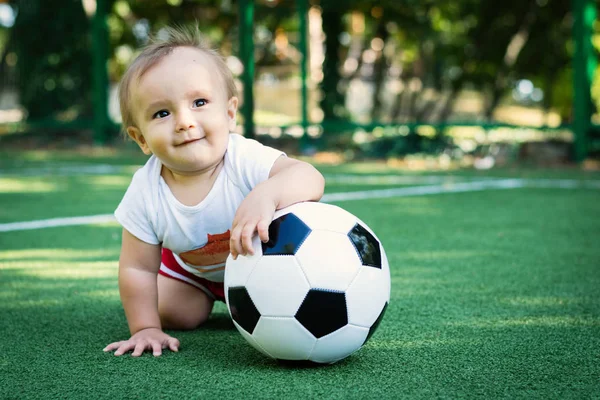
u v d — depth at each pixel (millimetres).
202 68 2014
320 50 10352
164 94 1959
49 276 3256
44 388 1792
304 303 1821
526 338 2209
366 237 1954
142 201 2180
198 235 2174
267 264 1855
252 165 2111
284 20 11234
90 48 11859
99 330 2387
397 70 10773
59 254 3785
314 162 9500
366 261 1907
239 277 1900
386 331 2309
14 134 12156
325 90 10367
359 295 1869
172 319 2377
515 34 10164
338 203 5746
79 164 9289
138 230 2201
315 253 1845
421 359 1998
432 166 9047
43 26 11727
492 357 2012
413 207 5516
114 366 1972
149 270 2250
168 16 11703
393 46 10742
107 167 8859
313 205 1977
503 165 9000
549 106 10508
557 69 10234
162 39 2158
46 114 12062
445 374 1859
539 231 4410
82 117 12023
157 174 2178
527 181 7316
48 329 2398
